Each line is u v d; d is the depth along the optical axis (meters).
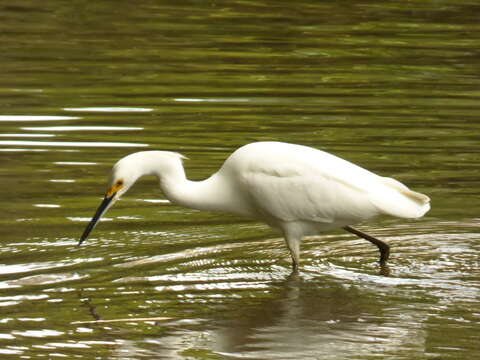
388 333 9.32
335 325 9.51
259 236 12.23
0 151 14.77
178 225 12.48
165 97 18.11
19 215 12.43
